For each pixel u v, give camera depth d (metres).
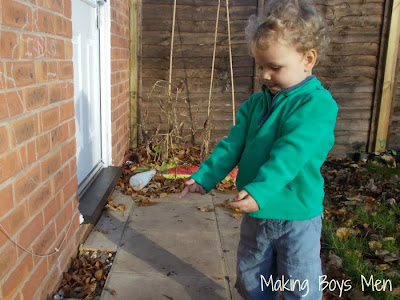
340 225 3.72
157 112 6.05
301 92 1.71
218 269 2.83
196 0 5.77
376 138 6.09
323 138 1.65
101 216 3.70
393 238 3.41
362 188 4.75
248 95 6.06
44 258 2.28
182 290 2.57
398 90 6.01
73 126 2.79
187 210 3.94
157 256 2.99
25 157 1.98
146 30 5.83
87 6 3.88
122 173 4.91
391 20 5.71
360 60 5.93
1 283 1.76
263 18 1.67
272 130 1.76
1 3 1.71
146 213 3.83
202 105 6.05
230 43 5.64
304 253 1.79
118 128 5.05
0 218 1.74
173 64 5.95
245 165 1.86
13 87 1.84
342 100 6.04
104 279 2.71
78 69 3.60
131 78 5.88
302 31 1.59
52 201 2.39
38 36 2.11
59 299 2.42
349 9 5.78
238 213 3.87
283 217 1.78
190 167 5.15
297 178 1.73
